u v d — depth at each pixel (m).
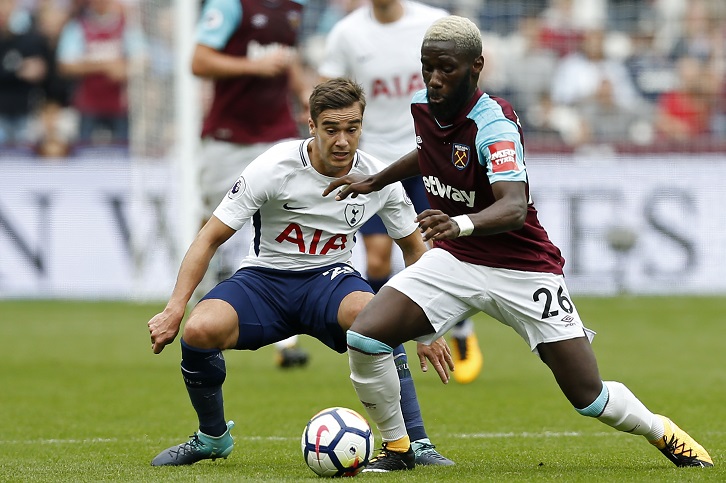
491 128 17.52
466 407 27.59
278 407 27.50
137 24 60.84
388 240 31.14
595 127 60.06
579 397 18.33
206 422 19.53
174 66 58.00
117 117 62.25
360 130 19.20
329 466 17.42
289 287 20.39
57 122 62.22
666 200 55.56
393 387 18.59
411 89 32.16
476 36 17.47
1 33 63.38
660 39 61.94
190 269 19.08
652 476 17.73
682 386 31.12
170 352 40.22
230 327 19.42
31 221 56.38
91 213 56.31
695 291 55.81
